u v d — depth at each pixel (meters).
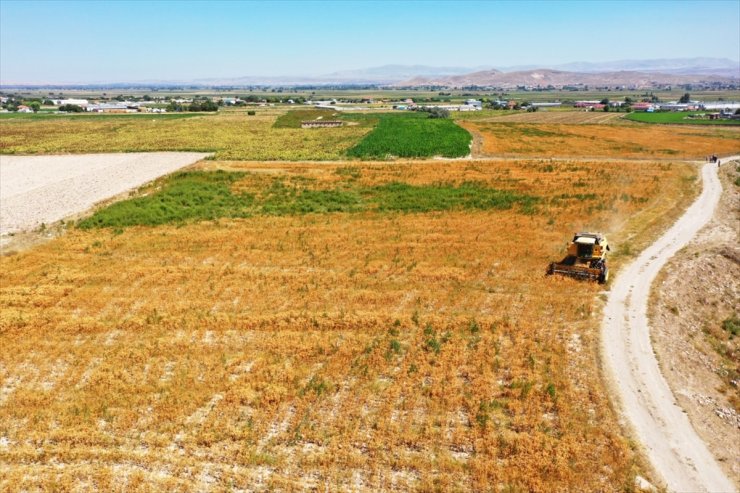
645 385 19.00
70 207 45.69
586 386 18.84
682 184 51.41
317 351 21.41
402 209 43.12
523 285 27.28
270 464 15.60
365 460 15.61
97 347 22.17
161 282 28.61
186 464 15.66
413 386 19.08
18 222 41.19
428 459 15.66
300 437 16.62
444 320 23.61
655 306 24.81
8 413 18.11
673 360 20.69
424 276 28.70
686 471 15.25
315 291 27.12
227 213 42.50
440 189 49.84
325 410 17.89
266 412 17.80
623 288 26.80
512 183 51.81
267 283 28.25
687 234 35.78
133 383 19.58
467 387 18.95
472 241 34.53
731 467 15.48
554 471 15.06
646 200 44.62
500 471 15.09
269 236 36.28
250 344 22.19
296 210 43.25
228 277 29.11
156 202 45.56
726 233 35.78
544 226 37.75
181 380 19.66
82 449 16.31
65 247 34.56
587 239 28.09
